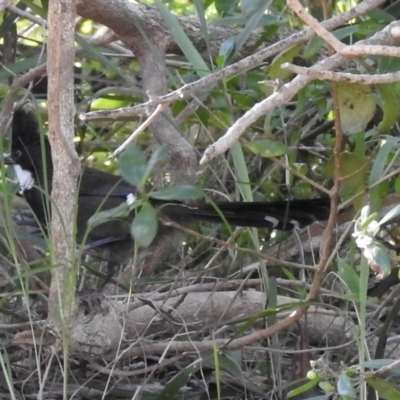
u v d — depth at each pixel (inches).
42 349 257.6
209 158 167.3
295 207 282.7
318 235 335.6
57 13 213.5
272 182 364.8
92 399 283.9
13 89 329.4
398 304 266.2
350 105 226.1
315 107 334.0
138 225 209.5
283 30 344.2
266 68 296.7
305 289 293.1
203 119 323.9
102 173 327.3
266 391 286.2
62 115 222.4
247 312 295.3
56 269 231.3
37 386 278.4
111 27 333.7
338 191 228.4
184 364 294.2
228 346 257.9
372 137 315.9
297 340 296.0
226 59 276.2
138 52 339.0
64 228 225.6
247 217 286.7
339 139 217.5
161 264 345.7
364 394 211.9
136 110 186.1
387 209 290.5
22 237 284.4
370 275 328.8
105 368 260.1
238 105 329.7
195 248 342.0
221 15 333.4
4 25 347.3
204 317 292.4
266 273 278.7
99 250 326.3
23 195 344.2
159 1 280.8
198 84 192.5
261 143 235.6
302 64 316.8
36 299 296.7
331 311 290.7
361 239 198.4
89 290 285.0
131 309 281.1
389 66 251.8
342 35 256.2
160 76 331.3
